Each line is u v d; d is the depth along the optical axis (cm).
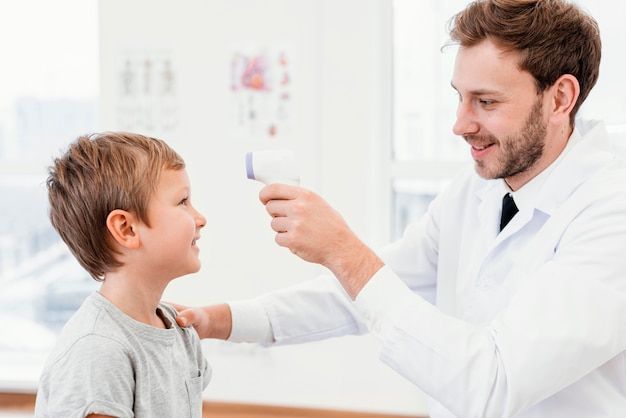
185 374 98
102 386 82
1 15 217
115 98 197
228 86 192
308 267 192
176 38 193
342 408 194
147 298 95
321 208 94
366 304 92
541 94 94
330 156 189
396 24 200
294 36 188
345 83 187
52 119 220
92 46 216
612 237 90
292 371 195
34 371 215
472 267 110
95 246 93
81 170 92
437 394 89
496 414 86
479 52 93
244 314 115
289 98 190
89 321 88
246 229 194
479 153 99
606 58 180
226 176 194
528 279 93
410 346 89
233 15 190
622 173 97
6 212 221
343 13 185
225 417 194
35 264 223
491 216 110
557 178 100
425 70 199
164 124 195
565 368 84
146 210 92
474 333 89
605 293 86
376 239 197
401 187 203
